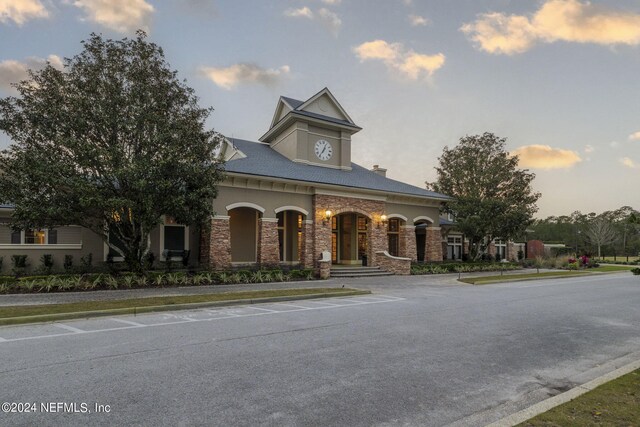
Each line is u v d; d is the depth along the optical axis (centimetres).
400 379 489
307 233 2078
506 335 758
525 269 2991
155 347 627
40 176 1230
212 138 1586
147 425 347
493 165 2977
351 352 611
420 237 3288
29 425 345
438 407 404
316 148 2595
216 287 1467
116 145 1355
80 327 786
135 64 1475
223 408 389
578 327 854
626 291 1603
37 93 1359
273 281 1734
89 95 1397
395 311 1020
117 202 1280
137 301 1056
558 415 359
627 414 360
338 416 374
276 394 430
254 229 2178
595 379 478
